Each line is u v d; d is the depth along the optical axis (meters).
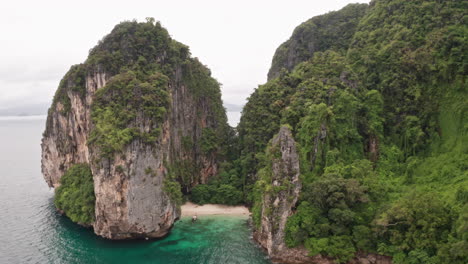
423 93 62.50
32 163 143.88
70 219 68.94
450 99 58.84
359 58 77.75
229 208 75.25
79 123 75.44
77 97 74.75
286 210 52.16
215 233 62.38
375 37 78.44
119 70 73.44
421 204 44.69
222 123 91.62
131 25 79.56
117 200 56.00
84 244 57.50
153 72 74.31
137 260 52.56
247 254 54.19
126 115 59.38
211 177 84.44
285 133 54.66
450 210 44.47
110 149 55.81
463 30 61.25
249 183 75.88
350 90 66.50
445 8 66.94
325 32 103.00
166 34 83.19
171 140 78.50
